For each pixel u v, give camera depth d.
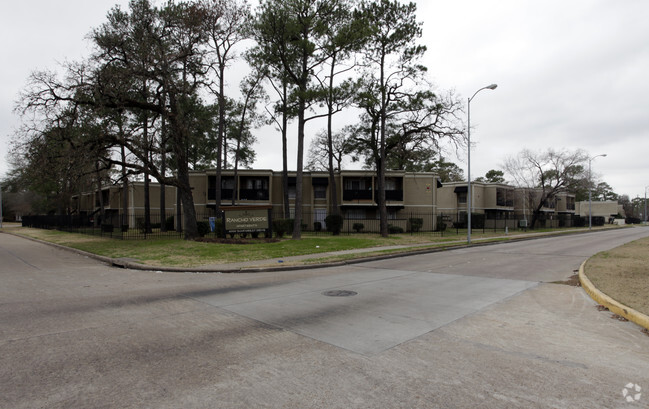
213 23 23.77
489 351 4.77
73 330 5.67
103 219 38.44
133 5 21.47
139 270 12.89
